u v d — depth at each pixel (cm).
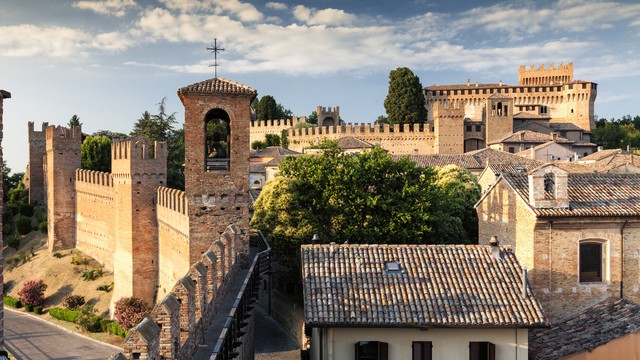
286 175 5825
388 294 3014
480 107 16350
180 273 5759
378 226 5228
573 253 3534
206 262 2725
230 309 2886
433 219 5356
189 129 4447
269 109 17000
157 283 7319
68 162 10044
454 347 2920
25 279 9294
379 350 2909
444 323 2841
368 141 13238
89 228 9425
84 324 7181
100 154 11831
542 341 3186
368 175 5516
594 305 3538
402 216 5172
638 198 3666
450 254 3341
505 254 3369
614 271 3556
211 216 4512
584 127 16312
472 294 3030
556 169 3525
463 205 6738
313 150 11850
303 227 5222
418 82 14325
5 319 7831
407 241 5212
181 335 2177
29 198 12419
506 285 3102
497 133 13638
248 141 4528
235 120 4494
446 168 7412
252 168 10956
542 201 3525
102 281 8475
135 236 7294
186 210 5322
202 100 4438
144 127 11625
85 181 9512
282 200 5297
